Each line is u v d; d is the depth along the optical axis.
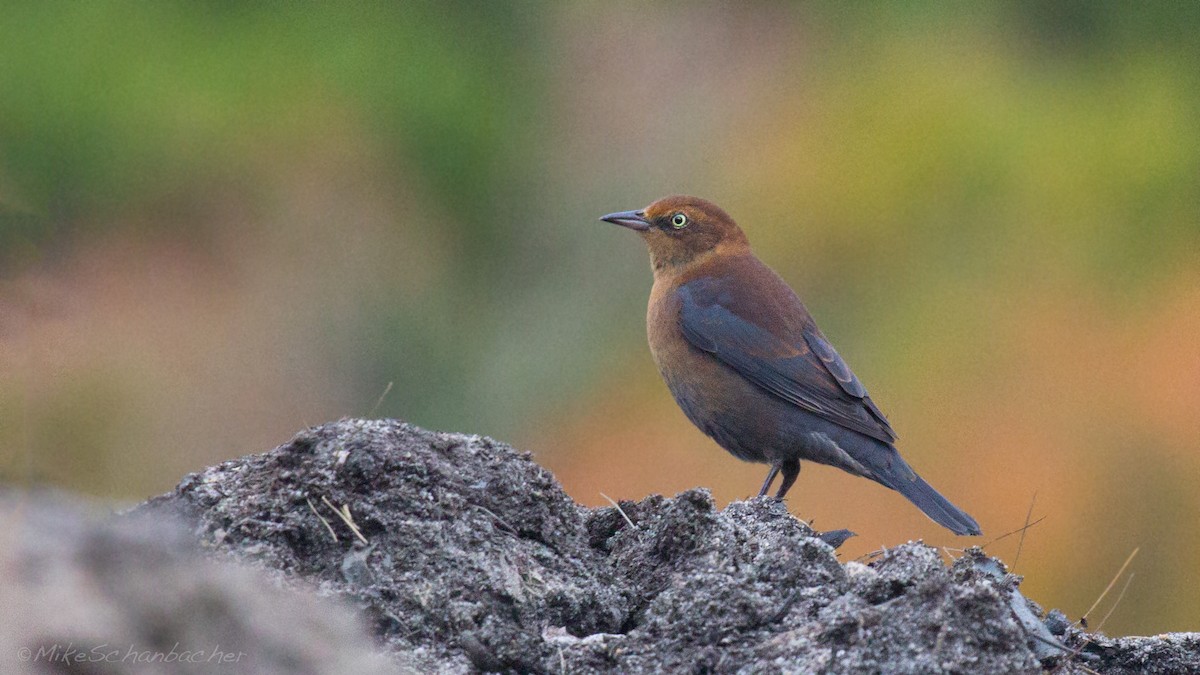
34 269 7.06
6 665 4.73
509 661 5.67
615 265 20.48
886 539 14.79
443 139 20.16
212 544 5.73
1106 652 6.44
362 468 6.05
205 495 6.00
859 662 5.40
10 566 5.06
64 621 4.92
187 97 18.42
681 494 6.34
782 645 5.53
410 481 6.07
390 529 5.91
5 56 17.92
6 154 17.80
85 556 5.24
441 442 6.34
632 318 20.11
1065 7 20.03
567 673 5.66
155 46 18.48
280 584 5.62
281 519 5.90
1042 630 6.34
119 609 5.10
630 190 20.69
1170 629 15.38
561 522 6.37
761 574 5.98
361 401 19.44
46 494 5.89
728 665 5.57
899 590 5.79
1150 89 19.39
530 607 5.91
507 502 6.26
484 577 5.89
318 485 5.99
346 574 5.78
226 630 5.25
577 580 6.12
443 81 20.25
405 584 5.78
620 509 6.71
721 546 6.18
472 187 20.53
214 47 18.92
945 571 5.93
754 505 6.98
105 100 18.09
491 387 20.16
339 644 5.49
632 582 6.25
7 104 17.86
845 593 5.86
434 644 5.67
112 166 18.16
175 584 5.29
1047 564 15.67
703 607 5.79
